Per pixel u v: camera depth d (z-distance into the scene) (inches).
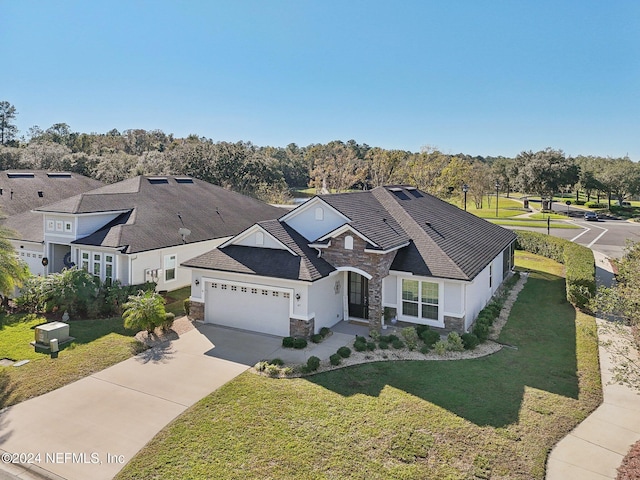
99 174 2524.6
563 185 3149.6
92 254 908.6
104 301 804.0
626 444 400.2
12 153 2480.3
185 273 1015.6
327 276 695.1
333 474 359.3
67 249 1009.5
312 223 788.0
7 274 717.3
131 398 489.4
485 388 508.1
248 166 2940.5
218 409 463.8
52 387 515.2
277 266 698.2
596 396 490.0
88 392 503.5
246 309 724.7
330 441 404.5
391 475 357.4
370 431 419.8
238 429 425.4
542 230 2060.8
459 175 3016.7
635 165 3253.0
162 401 482.6
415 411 455.8
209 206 1269.7
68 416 451.8
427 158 3193.9
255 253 748.0
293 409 462.0
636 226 2219.5
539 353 615.8
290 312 676.1
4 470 370.9
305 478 354.6
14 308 824.9
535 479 352.8
